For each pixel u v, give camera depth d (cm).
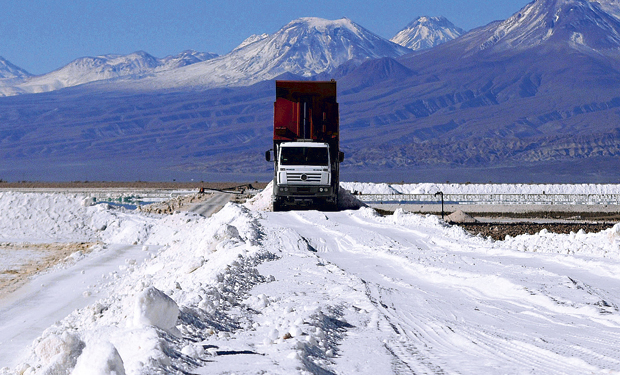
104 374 1440
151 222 8569
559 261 4325
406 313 2777
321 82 7769
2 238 8169
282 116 7794
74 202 9131
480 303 3047
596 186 16512
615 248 4722
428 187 15850
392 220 7062
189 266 4641
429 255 4722
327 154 7538
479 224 8819
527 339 2308
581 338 2328
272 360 1780
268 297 2948
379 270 4194
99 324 3394
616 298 3089
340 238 5778
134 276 5606
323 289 3341
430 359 2014
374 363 1942
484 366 1928
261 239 5644
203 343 1997
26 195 9281
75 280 5700
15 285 5538
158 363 1594
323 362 1906
